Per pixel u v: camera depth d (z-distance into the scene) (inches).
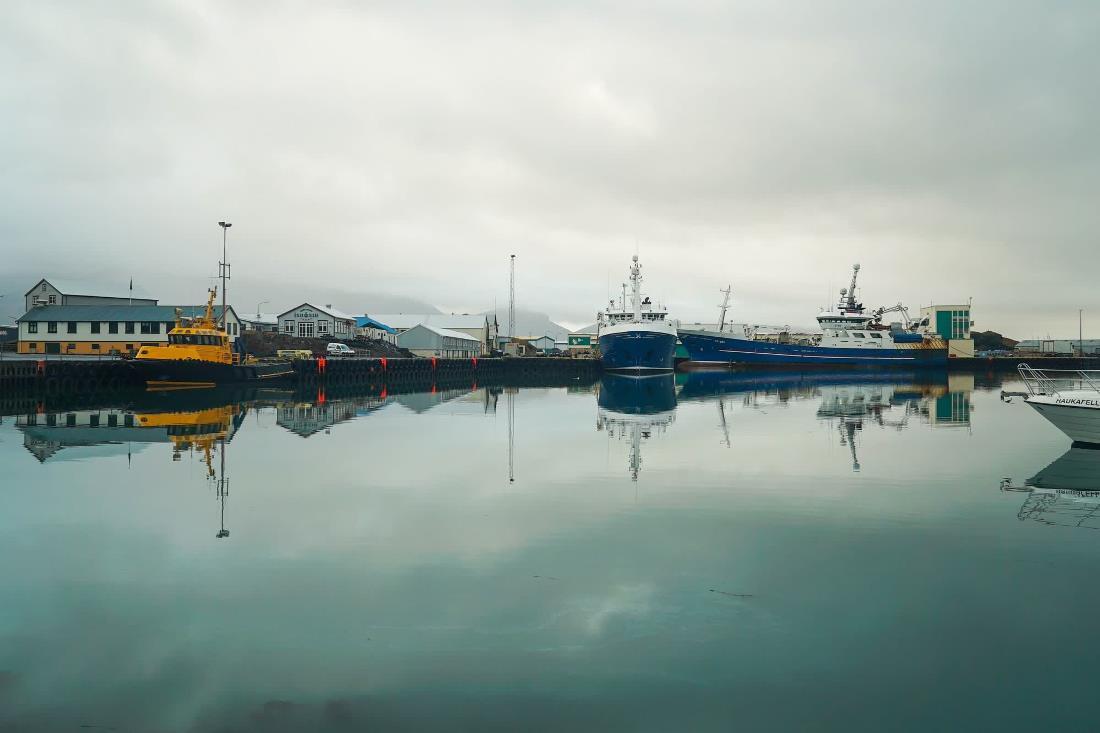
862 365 3932.1
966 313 4286.4
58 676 295.3
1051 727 263.0
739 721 267.0
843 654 316.2
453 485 650.2
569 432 1040.8
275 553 449.1
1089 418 834.8
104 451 836.6
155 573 412.8
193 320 2064.5
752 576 409.1
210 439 944.3
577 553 450.0
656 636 333.1
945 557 442.9
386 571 417.1
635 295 3361.2
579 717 268.7
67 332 2420.0
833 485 650.8
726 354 3850.9
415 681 293.1
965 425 1125.7
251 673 298.5
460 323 4643.2
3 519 526.6
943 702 279.3
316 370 2250.2
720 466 748.6
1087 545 466.3
